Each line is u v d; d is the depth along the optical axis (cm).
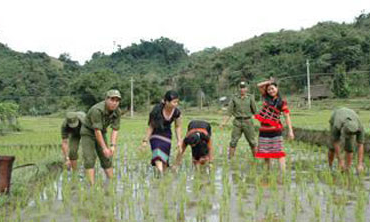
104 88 5856
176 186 572
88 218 432
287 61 7331
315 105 4988
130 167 757
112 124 632
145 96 6178
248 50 8800
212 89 7494
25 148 1124
